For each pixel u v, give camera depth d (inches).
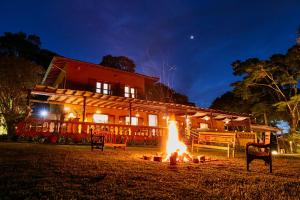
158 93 1513.3
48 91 677.9
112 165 260.5
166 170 245.4
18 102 823.1
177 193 160.9
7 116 665.6
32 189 156.9
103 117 922.7
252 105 1273.4
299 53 917.2
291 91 1126.4
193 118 1171.9
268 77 1085.8
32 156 304.7
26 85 856.9
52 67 903.1
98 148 435.2
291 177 236.4
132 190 163.8
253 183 200.2
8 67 829.8
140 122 1011.9
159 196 152.6
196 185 184.1
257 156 269.6
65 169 225.8
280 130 1141.7
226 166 293.3
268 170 275.0
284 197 159.5
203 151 559.8
